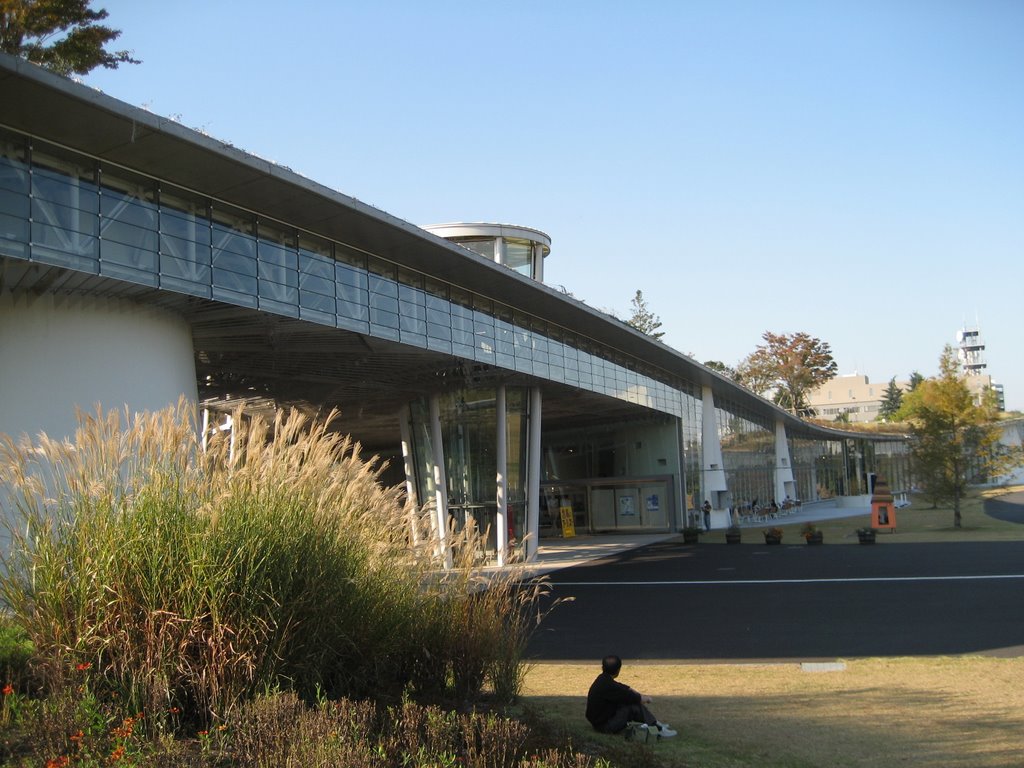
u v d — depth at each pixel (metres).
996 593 17.05
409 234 18.06
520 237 33.62
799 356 99.62
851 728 7.87
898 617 14.83
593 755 6.48
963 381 38.28
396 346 20.66
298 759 4.87
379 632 7.39
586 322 29.12
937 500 38.09
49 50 22.62
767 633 13.82
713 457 46.12
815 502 69.69
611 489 43.41
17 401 12.27
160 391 14.58
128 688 5.76
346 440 7.61
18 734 5.03
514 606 8.70
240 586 6.06
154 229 13.95
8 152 11.95
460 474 28.06
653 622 15.30
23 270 12.31
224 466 6.58
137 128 12.38
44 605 5.88
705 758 6.80
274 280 16.39
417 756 5.36
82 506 6.05
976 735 7.55
